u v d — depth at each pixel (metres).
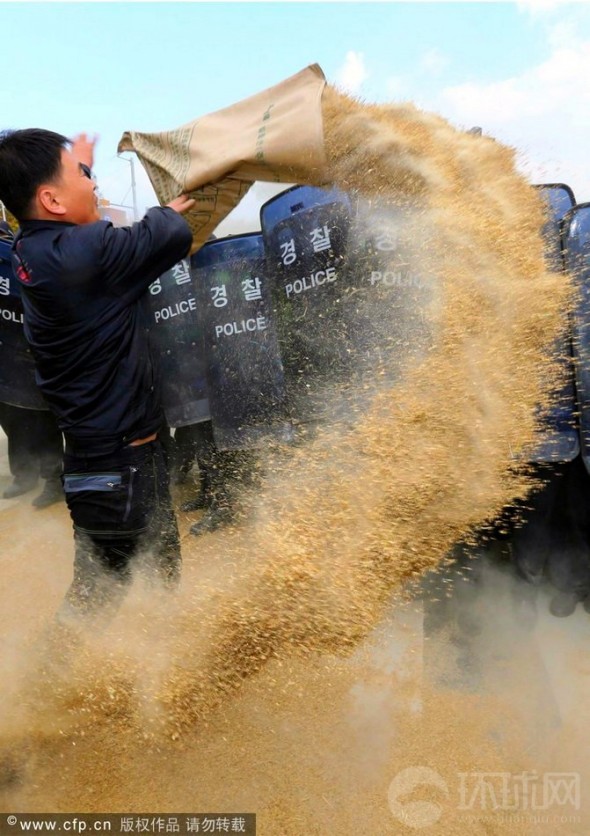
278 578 1.97
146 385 2.03
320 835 1.88
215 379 3.09
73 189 1.87
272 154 2.10
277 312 2.62
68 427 1.98
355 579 1.95
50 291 1.81
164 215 1.94
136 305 2.00
